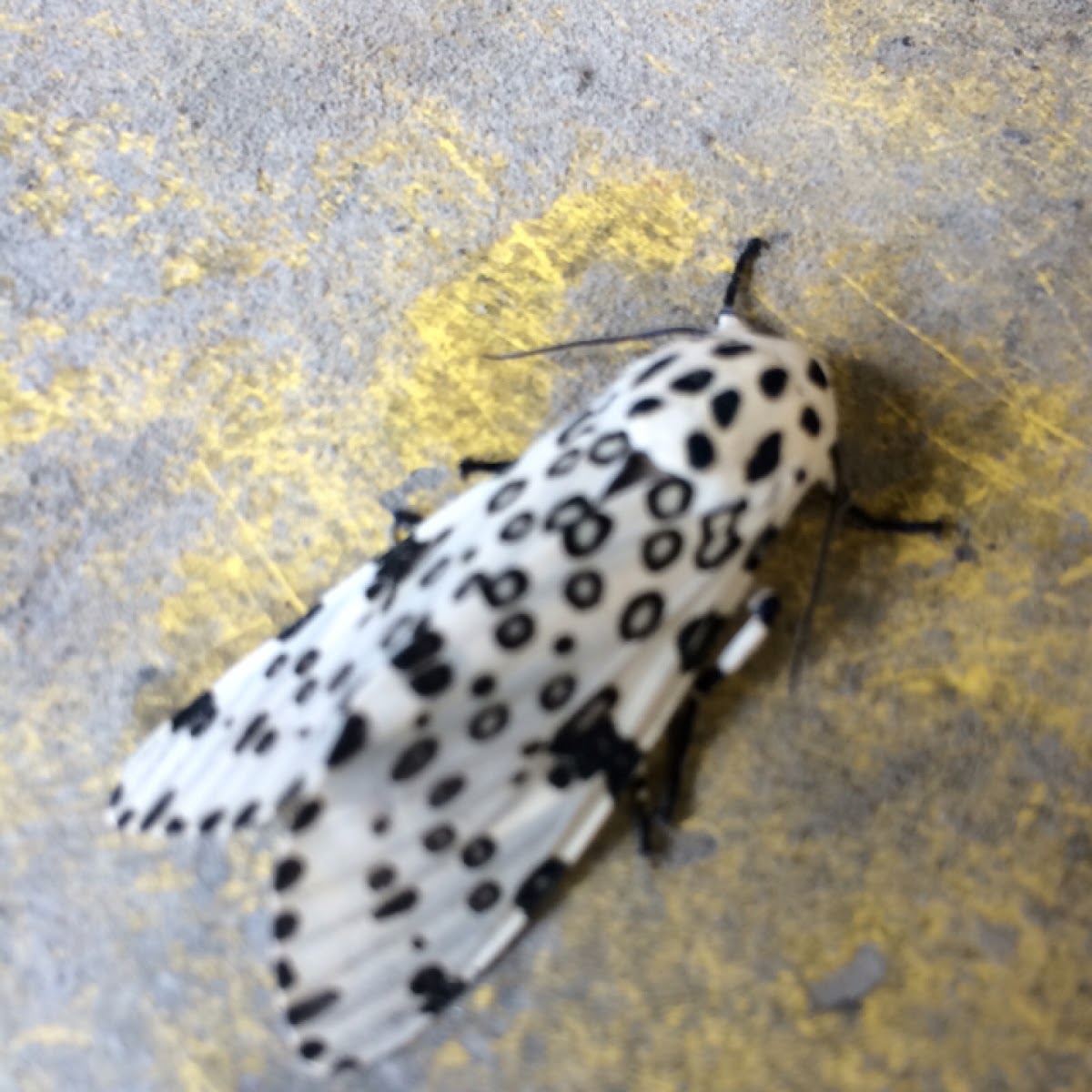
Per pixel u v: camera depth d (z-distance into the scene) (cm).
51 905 7
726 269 8
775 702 7
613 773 6
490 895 6
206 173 9
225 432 8
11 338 8
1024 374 8
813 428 7
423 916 6
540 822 6
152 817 6
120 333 8
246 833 7
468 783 6
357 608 7
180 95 9
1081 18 9
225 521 8
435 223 8
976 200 8
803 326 8
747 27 9
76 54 9
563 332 8
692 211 8
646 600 6
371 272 8
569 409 8
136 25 9
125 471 8
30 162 9
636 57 9
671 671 7
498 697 6
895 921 7
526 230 8
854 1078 6
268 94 9
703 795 7
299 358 8
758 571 7
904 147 8
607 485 6
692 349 7
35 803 7
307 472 8
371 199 9
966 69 9
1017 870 7
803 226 8
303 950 6
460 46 9
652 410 7
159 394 8
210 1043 7
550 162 9
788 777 7
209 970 7
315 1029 6
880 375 8
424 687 6
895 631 7
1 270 8
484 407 8
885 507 7
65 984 7
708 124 9
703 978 7
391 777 6
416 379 8
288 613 8
